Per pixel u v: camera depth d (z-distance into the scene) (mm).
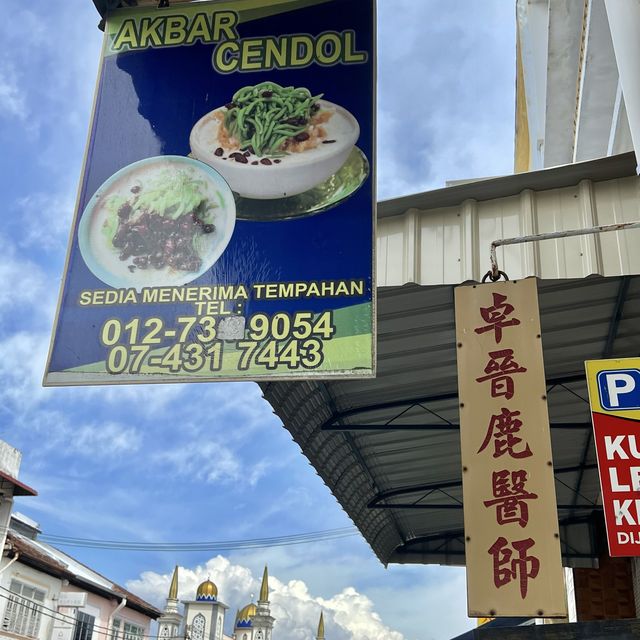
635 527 2668
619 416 2842
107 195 3541
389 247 3980
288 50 3744
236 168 3521
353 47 3699
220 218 3420
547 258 3736
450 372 5223
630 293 4316
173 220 3441
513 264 3762
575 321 4688
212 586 30422
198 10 3898
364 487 6891
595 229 3340
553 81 6168
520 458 2711
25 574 12000
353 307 3133
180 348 3152
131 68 3816
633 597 7629
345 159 3457
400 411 5672
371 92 3586
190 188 3508
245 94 3680
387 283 3895
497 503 2648
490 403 2844
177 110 3691
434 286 4070
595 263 3639
